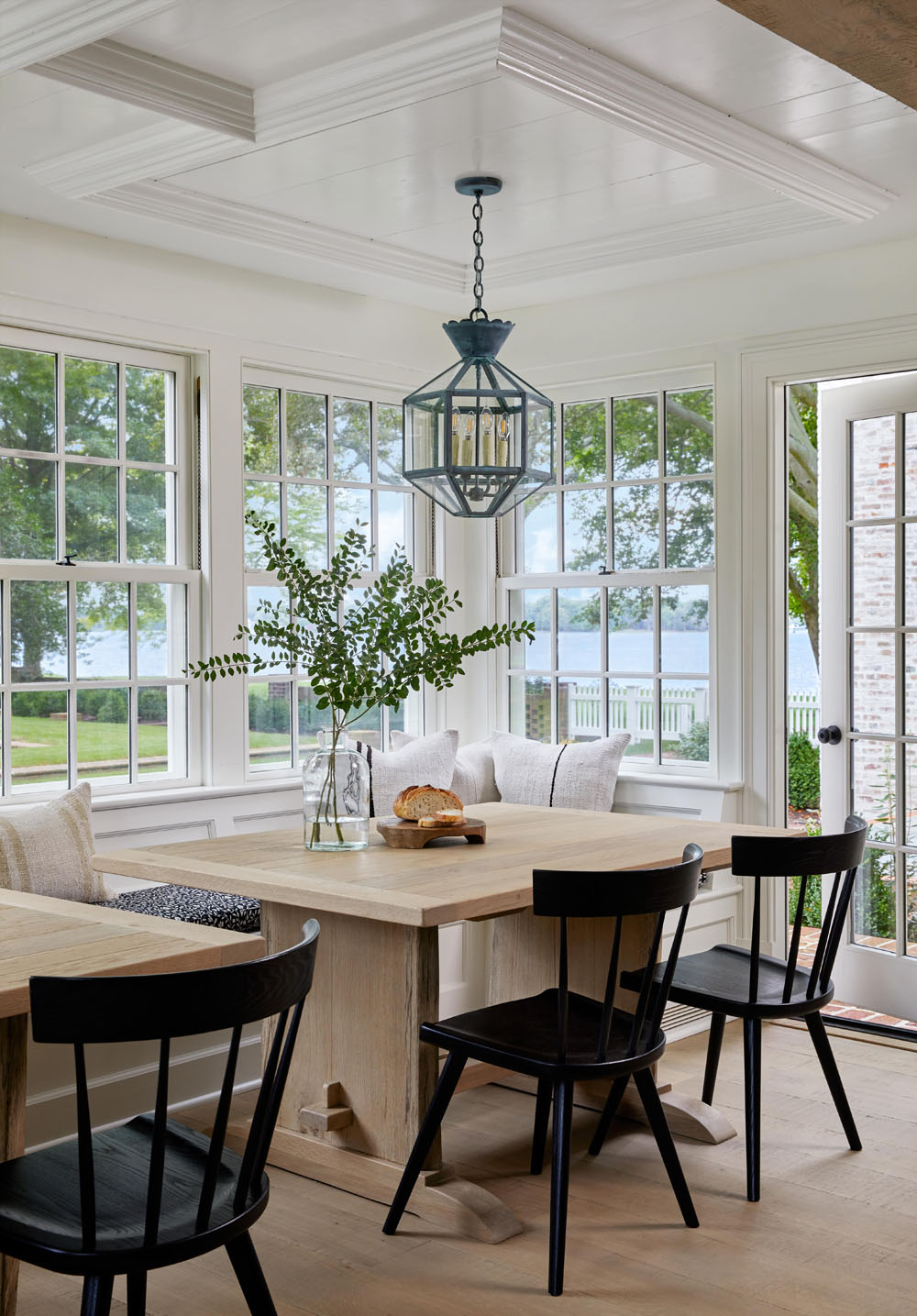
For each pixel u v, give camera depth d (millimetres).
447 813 3686
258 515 5180
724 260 4914
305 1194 3336
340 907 2965
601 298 5516
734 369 5133
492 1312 2703
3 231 4262
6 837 3822
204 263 4859
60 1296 2830
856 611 5047
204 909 4078
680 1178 3125
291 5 3029
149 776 4793
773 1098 4074
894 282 4707
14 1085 2328
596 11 3033
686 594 5355
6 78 3215
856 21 1999
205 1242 1949
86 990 1853
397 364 5648
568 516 5734
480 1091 4227
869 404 4961
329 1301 2762
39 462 4465
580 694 5711
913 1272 2881
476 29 3072
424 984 3195
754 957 3293
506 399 3684
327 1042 3412
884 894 4941
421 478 3750
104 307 4547
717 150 3672
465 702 6020
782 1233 3090
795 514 10203
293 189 4238
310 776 3598
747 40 3174
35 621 4457
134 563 4750
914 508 4840
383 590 3680
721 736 5195
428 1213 3170
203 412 4902
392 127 3646
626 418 5527
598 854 3496
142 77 3320
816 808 10094
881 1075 4312
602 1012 2961
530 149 3842
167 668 4859
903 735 4883
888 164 4012
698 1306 2721
